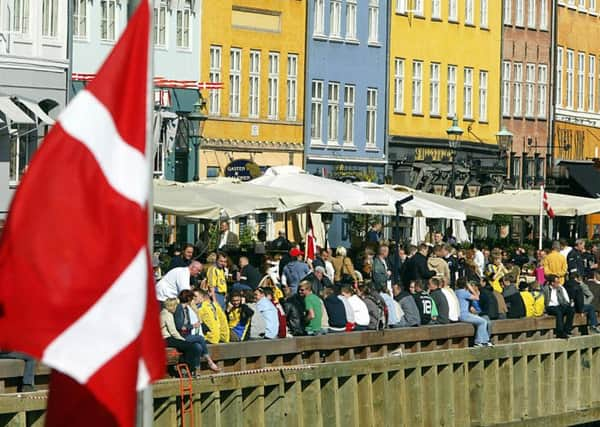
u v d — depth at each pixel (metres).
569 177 101.69
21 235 14.25
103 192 14.47
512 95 96.62
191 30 68.44
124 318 14.30
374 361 44.91
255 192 47.31
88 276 14.26
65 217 14.34
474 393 50.00
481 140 92.06
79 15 61.25
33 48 58.47
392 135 83.38
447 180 87.31
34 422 34.47
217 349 39.25
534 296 53.22
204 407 38.72
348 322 44.03
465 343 49.41
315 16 77.56
